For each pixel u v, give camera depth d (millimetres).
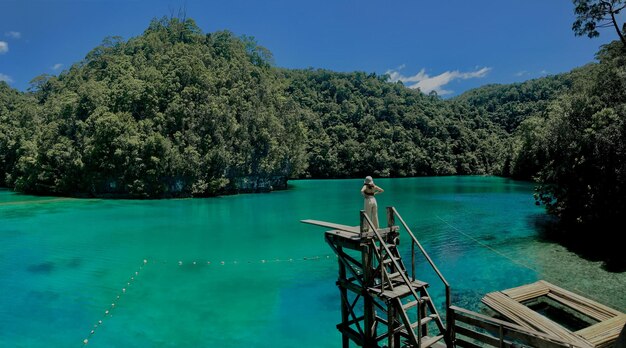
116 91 67625
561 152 31797
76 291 19141
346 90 153250
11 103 98625
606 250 25234
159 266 23328
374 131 125812
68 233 33000
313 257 25344
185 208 49812
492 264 23000
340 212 45250
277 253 26359
